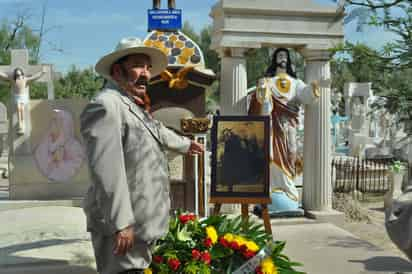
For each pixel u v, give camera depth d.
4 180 14.62
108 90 2.96
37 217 5.81
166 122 7.52
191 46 7.69
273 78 8.62
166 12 7.75
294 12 8.28
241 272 3.72
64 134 8.96
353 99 22.70
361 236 8.17
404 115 3.40
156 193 2.97
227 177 6.11
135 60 3.06
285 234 7.57
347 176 13.52
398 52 3.36
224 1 8.05
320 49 8.44
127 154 2.90
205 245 3.70
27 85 8.98
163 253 3.58
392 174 10.66
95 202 2.95
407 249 3.25
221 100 8.50
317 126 8.59
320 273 5.66
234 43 8.17
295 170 9.26
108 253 2.97
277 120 8.61
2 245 4.30
